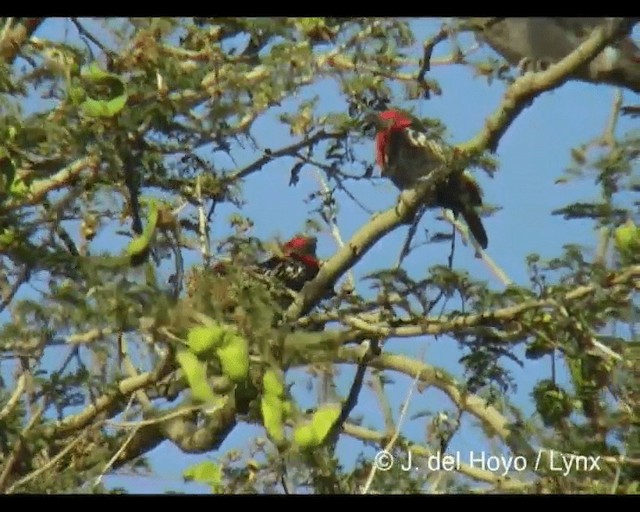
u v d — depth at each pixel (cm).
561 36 1268
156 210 1053
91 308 1048
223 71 1182
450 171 1294
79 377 1118
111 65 1159
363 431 1251
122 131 1111
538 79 1225
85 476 1049
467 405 1216
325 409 999
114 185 1181
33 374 1120
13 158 1105
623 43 1245
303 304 1272
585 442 1138
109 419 1123
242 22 1192
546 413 1159
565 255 1136
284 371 1030
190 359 980
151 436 1195
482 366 1190
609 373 1141
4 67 1124
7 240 1122
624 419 1136
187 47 1227
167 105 1134
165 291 1032
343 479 1123
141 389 1160
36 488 1045
